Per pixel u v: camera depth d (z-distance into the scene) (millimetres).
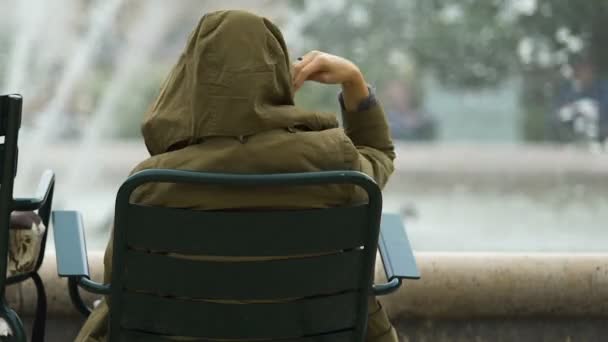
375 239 3441
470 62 43094
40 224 3814
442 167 32875
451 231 20422
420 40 42594
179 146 3447
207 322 3408
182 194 3379
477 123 43781
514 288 5023
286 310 3430
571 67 42531
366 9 41938
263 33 3361
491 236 19781
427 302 5000
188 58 3389
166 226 3326
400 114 43656
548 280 5035
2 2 34656
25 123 33656
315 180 3295
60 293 4855
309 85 40875
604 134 42094
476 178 30438
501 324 5074
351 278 3471
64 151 33406
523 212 23516
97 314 3629
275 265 3383
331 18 41375
